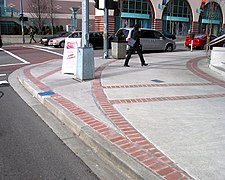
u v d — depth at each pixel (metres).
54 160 3.71
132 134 4.20
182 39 39.81
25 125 5.01
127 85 7.66
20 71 10.85
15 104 6.34
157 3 38.91
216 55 11.38
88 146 4.16
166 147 3.77
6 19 33.78
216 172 3.14
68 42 9.43
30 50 20.81
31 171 3.43
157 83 8.03
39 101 6.61
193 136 4.16
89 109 5.45
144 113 5.23
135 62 12.85
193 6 42.75
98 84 7.73
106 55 14.46
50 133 4.65
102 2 13.10
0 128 4.82
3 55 17.23
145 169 3.19
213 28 47.22
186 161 3.38
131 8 37.03
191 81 8.57
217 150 3.70
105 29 14.16
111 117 4.97
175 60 14.00
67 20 37.69
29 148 4.06
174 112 5.32
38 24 35.41
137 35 11.12
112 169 3.49
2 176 3.30
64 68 9.55
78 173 3.40
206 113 5.30
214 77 9.48
